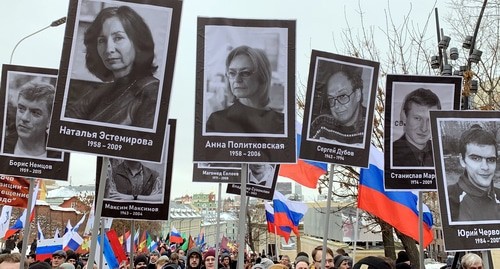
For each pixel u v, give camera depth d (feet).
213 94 17.31
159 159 14.62
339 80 20.63
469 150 16.05
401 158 21.22
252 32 17.62
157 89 14.80
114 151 14.39
